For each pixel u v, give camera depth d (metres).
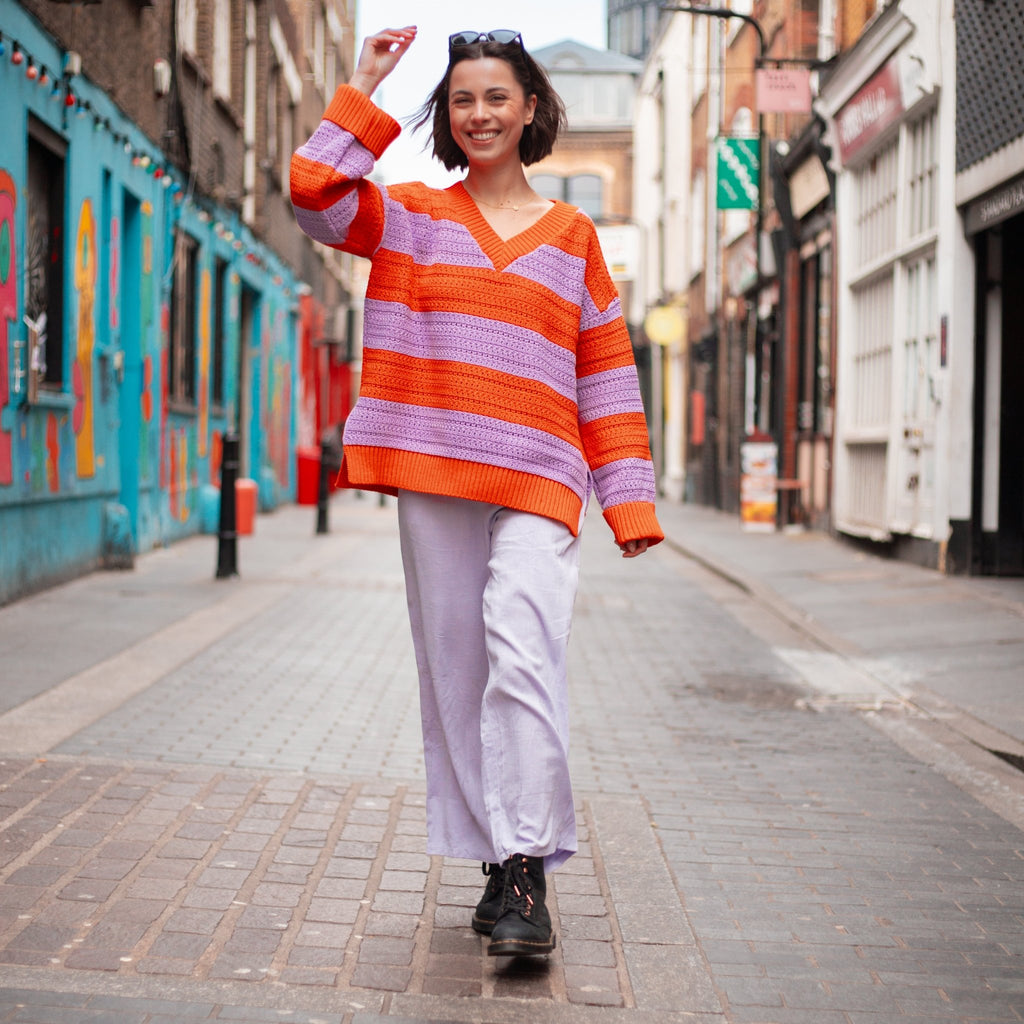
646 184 36.59
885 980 3.00
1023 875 3.80
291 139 22.17
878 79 12.54
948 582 10.41
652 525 2.96
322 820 4.01
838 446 14.69
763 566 12.56
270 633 7.64
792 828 4.22
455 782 3.04
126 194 11.24
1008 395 10.70
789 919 3.38
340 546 13.98
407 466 2.86
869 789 4.76
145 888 3.34
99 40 9.95
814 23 15.27
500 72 2.88
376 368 2.87
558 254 2.89
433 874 3.58
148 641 7.07
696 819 4.28
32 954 2.89
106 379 10.41
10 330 7.91
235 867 3.54
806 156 15.87
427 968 2.93
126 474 11.66
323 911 3.26
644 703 6.29
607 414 2.99
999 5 9.64
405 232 2.87
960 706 6.18
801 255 17.20
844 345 14.47
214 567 11.15
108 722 5.15
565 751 2.89
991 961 3.14
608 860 3.79
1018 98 9.31
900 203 12.22
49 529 9.00
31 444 8.45
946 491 10.85
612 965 3.01
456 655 2.98
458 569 2.95
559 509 2.88
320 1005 2.71
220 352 16.47
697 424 26.69
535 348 2.85
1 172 7.69
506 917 2.89
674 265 31.47
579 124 47.47
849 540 14.35
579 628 8.77
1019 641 7.68
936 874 3.79
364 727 5.36
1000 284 10.63
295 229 22.97
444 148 3.07
